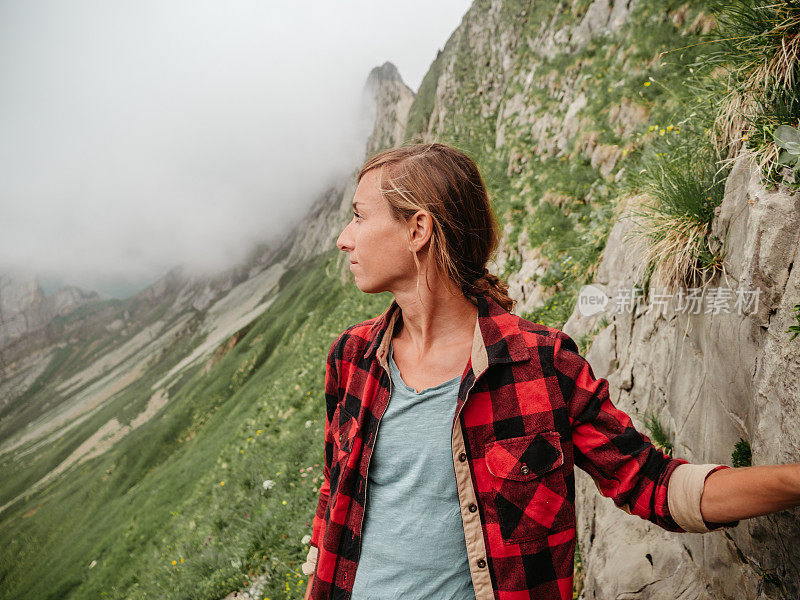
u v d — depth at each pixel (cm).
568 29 1478
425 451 119
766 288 146
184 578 808
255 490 926
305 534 647
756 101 198
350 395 140
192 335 14962
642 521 260
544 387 113
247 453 1297
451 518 117
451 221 120
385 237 124
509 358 115
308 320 5566
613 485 110
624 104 794
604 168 783
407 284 126
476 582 113
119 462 6150
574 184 813
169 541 1352
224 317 14788
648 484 105
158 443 6159
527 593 111
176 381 10488
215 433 3744
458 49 3822
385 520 123
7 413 18700
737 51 217
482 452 115
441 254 120
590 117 875
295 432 1142
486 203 131
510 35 2689
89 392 15662
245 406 3888
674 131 396
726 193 197
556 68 1418
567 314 579
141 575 1307
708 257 206
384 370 131
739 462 166
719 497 95
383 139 11406
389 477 124
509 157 1391
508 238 951
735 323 170
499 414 115
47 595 2500
